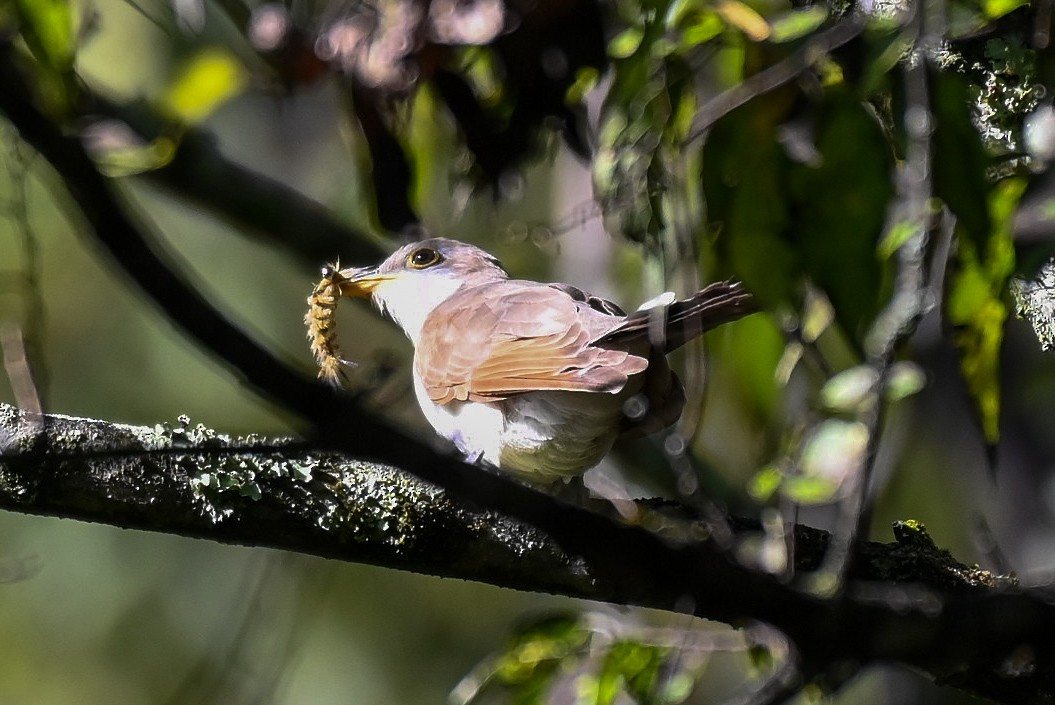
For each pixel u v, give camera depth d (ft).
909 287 20.35
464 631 43.04
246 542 20.57
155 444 20.29
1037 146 21.95
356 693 41.55
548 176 37.04
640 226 23.43
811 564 22.52
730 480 32.89
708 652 24.18
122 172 29.12
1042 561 34.47
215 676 30.53
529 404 24.56
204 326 12.19
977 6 21.04
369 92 23.95
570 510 17.74
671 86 22.13
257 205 35.24
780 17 22.91
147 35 37.86
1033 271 21.29
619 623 24.64
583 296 27.25
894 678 36.68
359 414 13.71
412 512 20.61
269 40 24.64
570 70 23.49
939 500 36.58
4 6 19.74
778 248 21.53
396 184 24.93
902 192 22.48
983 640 21.40
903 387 20.84
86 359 41.04
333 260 35.83
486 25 23.06
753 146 21.56
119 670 40.57
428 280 30.45
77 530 41.57
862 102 21.30
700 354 21.66
